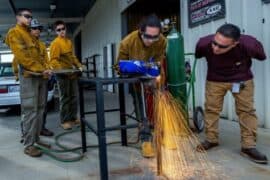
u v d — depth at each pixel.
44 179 3.77
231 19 6.23
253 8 5.68
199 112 5.41
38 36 4.62
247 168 3.82
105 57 15.82
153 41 3.65
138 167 3.89
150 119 3.64
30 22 4.40
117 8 13.50
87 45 22.92
